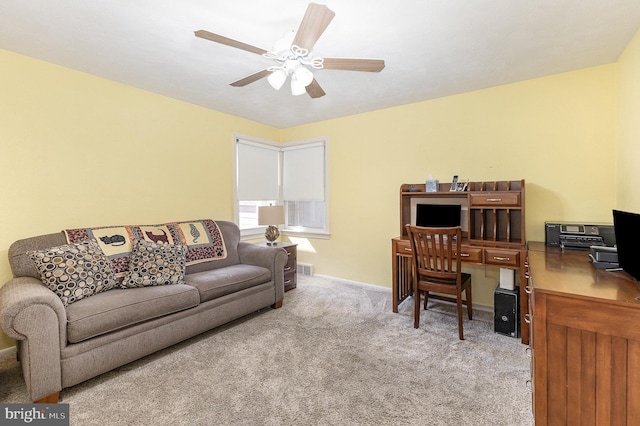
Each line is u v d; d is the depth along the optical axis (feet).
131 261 8.17
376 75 8.95
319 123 14.32
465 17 6.02
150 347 7.09
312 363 7.07
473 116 10.42
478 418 5.27
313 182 14.65
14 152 7.53
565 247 8.04
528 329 7.91
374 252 12.98
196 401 5.75
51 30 6.48
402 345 7.91
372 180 12.87
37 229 7.91
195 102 11.38
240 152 13.60
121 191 9.58
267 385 6.24
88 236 8.17
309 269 14.87
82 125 8.68
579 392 4.41
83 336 5.99
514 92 9.66
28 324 5.33
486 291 10.40
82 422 5.20
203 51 7.42
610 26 6.40
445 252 8.92
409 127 11.78
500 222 9.94
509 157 9.83
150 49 7.32
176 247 9.01
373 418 5.28
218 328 9.01
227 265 10.87
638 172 6.68
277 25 6.30
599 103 8.45
